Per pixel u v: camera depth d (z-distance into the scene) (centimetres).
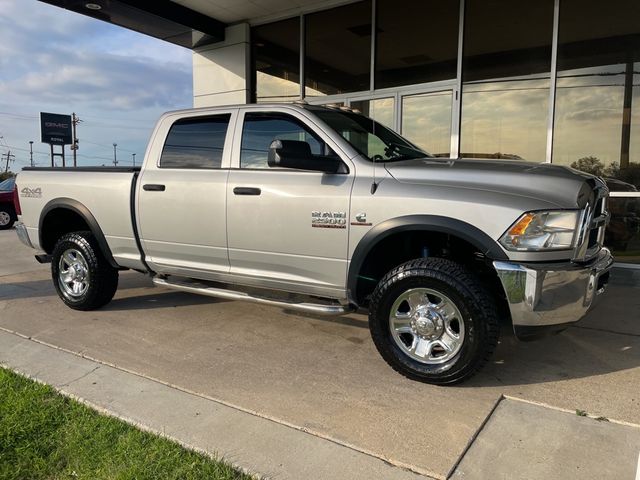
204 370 378
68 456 269
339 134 396
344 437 283
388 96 910
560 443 276
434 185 348
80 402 327
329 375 369
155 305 558
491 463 258
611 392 339
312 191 383
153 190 466
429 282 339
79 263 535
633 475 246
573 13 747
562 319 323
